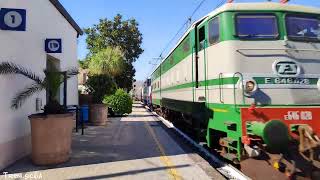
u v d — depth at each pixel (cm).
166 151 1180
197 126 1252
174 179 833
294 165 758
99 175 865
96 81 2594
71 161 1012
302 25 926
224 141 946
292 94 876
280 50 895
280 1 1002
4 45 930
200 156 1105
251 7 922
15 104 968
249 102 862
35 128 958
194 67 1173
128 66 4388
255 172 812
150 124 2083
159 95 2552
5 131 925
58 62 1527
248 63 889
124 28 4531
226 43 908
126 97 2767
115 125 2012
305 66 895
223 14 927
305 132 786
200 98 1107
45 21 1281
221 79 926
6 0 950
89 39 4556
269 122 752
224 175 880
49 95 1019
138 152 1159
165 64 2120
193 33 1167
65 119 989
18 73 963
